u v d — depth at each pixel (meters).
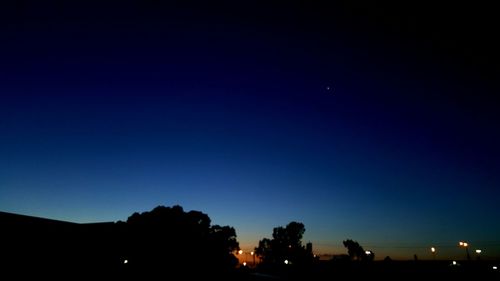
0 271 21.55
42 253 24.39
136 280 32.47
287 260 93.88
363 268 43.50
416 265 43.03
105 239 31.09
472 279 32.03
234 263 53.12
